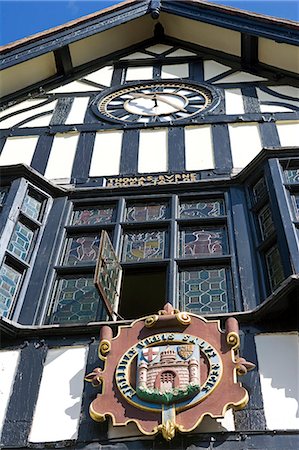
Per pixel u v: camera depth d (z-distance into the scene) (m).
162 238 7.08
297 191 7.00
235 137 8.66
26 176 7.60
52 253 6.89
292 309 5.59
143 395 4.93
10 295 6.34
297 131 8.70
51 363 5.59
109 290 6.01
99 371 5.23
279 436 4.80
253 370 5.31
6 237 6.73
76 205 7.65
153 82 10.35
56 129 9.22
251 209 7.18
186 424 4.77
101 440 4.91
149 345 5.32
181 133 8.85
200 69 10.66
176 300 6.23
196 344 5.26
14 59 10.16
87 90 10.40
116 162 8.40
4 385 5.45
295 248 6.10
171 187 7.70
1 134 9.27
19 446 4.96
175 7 11.12
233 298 6.20
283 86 9.90
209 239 7.00
